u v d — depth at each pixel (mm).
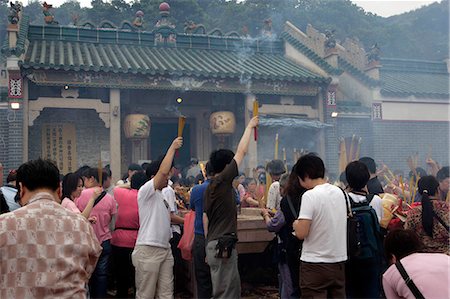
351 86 13938
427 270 2855
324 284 3531
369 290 3949
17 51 10492
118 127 11359
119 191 5445
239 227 5398
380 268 4066
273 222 4402
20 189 2746
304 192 3992
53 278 2391
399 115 13570
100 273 5188
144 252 4457
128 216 5340
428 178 4211
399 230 3150
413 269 2889
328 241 3553
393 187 6410
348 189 4379
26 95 10797
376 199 4344
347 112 13180
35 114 11008
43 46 12398
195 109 13203
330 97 12875
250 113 12469
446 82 15586
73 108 11320
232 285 3982
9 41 10578
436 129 13750
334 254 3559
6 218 2455
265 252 5781
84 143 12297
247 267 6180
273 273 6211
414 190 6184
